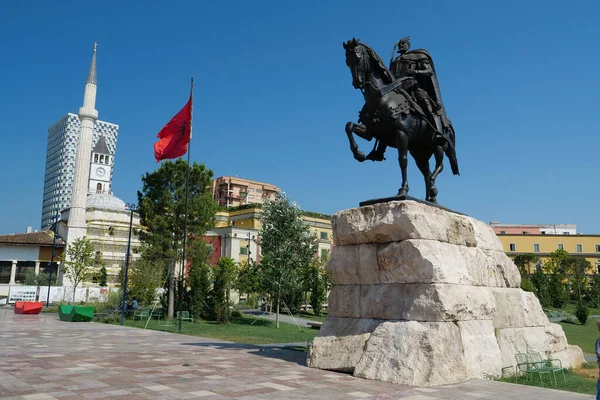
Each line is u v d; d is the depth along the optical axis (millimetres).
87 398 7062
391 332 9492
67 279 54781
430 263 9602
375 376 9000
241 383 8477
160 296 36000
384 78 11203
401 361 8875
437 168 11938
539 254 90562
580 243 90062
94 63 61125
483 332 10367
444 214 10758
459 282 10125
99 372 9500
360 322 10500
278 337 22609
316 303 45688
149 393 7496
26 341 15633
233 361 11469
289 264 32094
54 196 167500
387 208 10367
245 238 57625
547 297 60312
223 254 56906
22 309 32594
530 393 8047
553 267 76312
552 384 9789
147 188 36844
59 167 168625
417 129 11266
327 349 10453
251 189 109188
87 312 27297
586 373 11695
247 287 42469
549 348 12297
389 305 10094
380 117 10977
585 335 30453
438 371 8719
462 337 9703
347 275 11016
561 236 90938
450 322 9547
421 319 9484
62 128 171250
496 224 104000
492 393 7988
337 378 9133
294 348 15555
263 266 33062
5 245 61031
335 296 11211
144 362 11109
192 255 34750
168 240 33781
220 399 7129
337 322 10914
